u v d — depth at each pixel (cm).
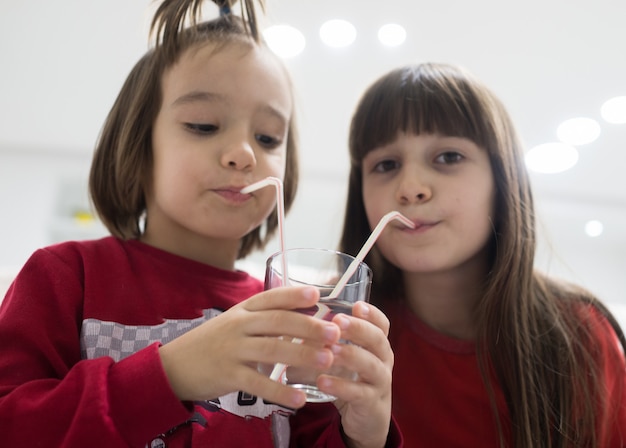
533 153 177
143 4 159
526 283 86
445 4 148
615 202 259
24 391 52
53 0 160
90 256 72
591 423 78
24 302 63
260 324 49
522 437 76
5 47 184
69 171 269
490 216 86
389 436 61
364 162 91
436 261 81
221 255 82
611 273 280
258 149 77
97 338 65
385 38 157
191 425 62
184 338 53
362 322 52
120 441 48
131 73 85
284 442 68
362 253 54
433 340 88
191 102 74
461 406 83
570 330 85
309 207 273
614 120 184
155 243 81
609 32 150
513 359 81
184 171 73
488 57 168
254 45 80
